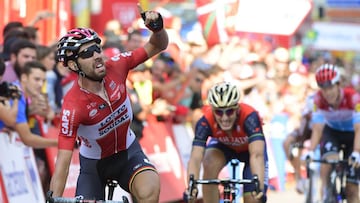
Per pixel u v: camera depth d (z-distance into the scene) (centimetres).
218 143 1688
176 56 2880
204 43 2909
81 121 1256
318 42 5222
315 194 2345
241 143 1625
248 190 1538
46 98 1825
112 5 3047
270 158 2998
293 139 2530
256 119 1579
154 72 2402
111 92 1270
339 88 2094
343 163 2066
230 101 1520
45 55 1934
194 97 2538
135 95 2002
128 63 1307
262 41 3625
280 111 3139
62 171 1232
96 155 1331
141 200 1288
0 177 1634
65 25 2241
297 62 3934
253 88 2906
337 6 6088
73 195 1866
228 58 2922
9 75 1798
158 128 2291
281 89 3303
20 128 1695
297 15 3091
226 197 1428
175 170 2350
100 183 1348
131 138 1345
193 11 3781
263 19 3067
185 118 2470
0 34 2059
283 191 3025
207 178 1658
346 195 2064
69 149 1241
